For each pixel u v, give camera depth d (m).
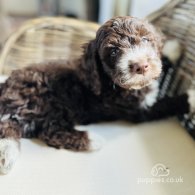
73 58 0.61
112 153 0.48
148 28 0.49
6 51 0.68
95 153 0.48
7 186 0.42
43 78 0.52
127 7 0.89
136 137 0.52
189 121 0.56
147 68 0.46
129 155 0.48
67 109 0.52
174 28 0.61
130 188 0.42
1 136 0.48
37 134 0.51
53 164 0.46
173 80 0.62
